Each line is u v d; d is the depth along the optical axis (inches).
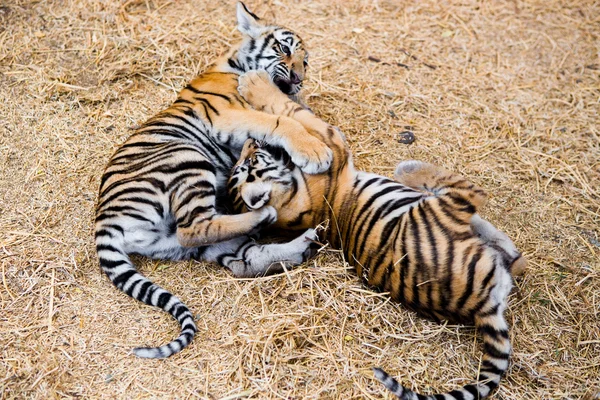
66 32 272.7
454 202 178.5
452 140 247.1
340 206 196.7
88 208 211.3
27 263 192.7
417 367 171.6
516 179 235.0
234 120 208.2
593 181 235.6
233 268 192.9
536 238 212.7
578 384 171.5
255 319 179.6
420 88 269.0
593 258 206.7
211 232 185.8
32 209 209.9
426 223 175.5
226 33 283.0
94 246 199.2
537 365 175.3
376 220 187.2
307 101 256.5
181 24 283.6
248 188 187.5
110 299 184.4
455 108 260.7
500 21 306.8
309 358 171.6
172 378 165.8
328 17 300.4
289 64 231.6
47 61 260.5
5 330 175.0
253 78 219.1
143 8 291.1
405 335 178.2
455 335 178.4
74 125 238.5
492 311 165.3
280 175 197.2
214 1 299.4
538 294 193.0
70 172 222.4
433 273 170.1
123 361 169.0
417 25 301.3
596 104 268.1
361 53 283.1
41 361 168.1
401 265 175.3
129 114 245.0
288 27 291.3
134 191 188.2
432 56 285.6
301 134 199.8
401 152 239.0
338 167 200.5
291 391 164.2
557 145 249.4
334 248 200.1
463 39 295.9
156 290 179.9
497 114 260.1
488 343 166.2
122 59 264.1
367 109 255.9
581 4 316.8
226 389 163.8
